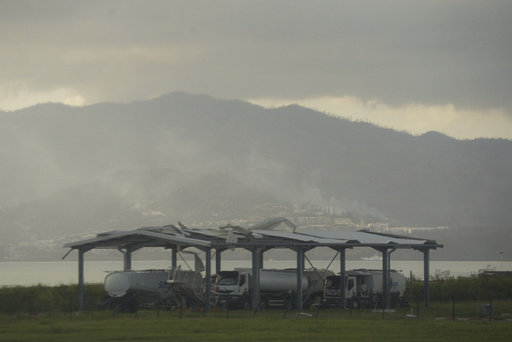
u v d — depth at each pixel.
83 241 109.00
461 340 79.19
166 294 115.19
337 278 130.88
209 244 111.56
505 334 84.62
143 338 76.81
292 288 127.50
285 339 78.19
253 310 120.12
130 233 109.44
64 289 125.38
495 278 183.38
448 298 149.00
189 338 77.44
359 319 104.12
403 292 137.62
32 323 91.50
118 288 111.81
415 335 83.06
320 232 135.62
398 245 125.69
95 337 77.38
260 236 123.75
